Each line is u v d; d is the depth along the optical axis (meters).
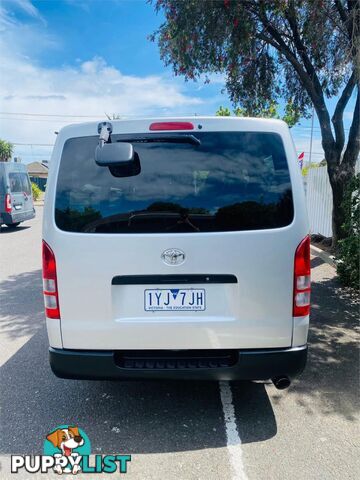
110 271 2.54
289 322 2.58
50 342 2.66
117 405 3.17
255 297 2.54
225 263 2.51
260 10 6.55
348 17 6.01
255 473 2.42
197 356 2.62
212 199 2.52
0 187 13.77
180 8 6.30
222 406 3.13
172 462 2.53
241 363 2.58
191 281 2.53
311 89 7.55
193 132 2.55
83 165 2.58
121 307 2.58
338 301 5.56
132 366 2.62
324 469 2.45
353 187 5.70
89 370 2.62
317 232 10.86
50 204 2.59
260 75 8.75
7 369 3.84
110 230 2.53
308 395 3.28
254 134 2.56
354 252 5.70
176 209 2.52
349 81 7.20
